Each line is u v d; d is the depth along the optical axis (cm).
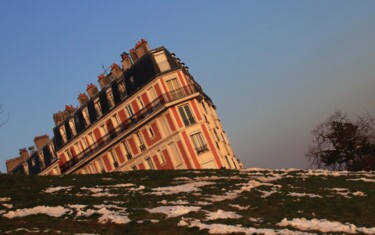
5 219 2812
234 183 4059
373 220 3025
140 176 4694
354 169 7188
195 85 8462
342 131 7294
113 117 8725
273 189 3788
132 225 2633
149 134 8206
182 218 2783
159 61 8162
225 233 2506
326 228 2709
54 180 4369
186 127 7862
